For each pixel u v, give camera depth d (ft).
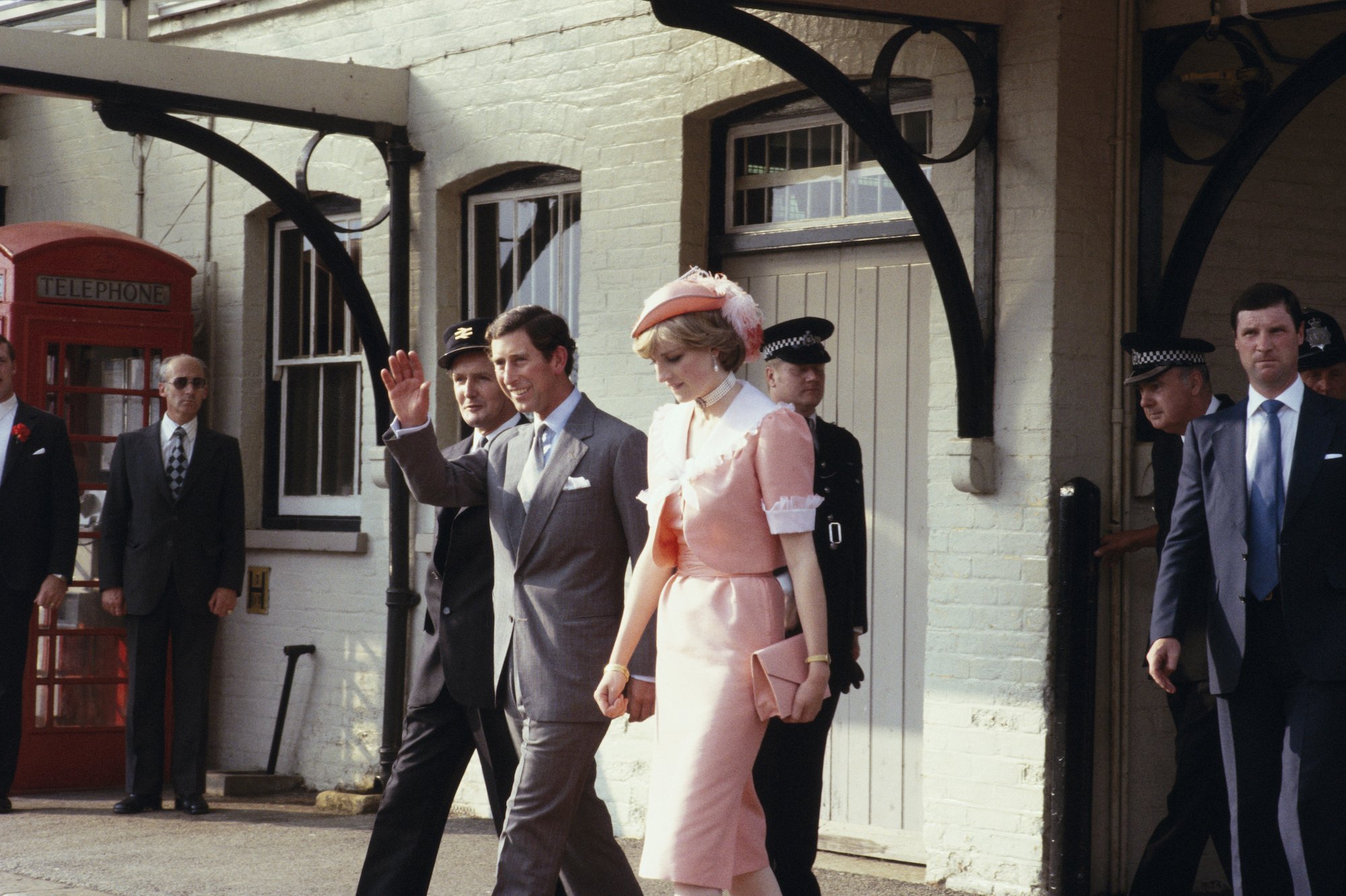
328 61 29.63
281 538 29.63
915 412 22.24
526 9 26.63
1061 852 19.63
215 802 28.04
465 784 27.12
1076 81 20.35
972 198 20.95
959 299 20.24
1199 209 19.62
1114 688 20.39
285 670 29.73
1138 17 20.75
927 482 21.86
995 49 20.76
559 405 15.90
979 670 20.68
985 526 20.71
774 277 23.90
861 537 18.03
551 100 26.16
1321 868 14.82
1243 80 20.07
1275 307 15.61
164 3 32.01
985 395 20.57
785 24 23.13
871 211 22.68
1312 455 15.33
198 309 31.58
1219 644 15.69
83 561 29.86
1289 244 21.79
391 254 27.84
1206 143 21.22
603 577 15.42
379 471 27.63
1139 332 19.62
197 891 20.43
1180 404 18.61
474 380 17.04
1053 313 20.12
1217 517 15.81
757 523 13.89
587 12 25.71
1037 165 20.33
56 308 28.84
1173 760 20.83
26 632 26.68
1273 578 15.43
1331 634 15.01
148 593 26.76
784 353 18.04
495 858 22.79
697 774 13.50
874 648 22.58
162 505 26.94
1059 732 19.70
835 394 23.07
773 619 13.79
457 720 16.70
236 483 27.55
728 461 13.88
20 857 22.65
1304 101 18.88
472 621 16.28
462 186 27.86
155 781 26.86
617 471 15.38
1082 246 20.39
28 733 28.81
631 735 24.77
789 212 23.76
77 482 27.12
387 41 28.68
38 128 34.76
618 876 15.72
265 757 29.96
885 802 22.43
